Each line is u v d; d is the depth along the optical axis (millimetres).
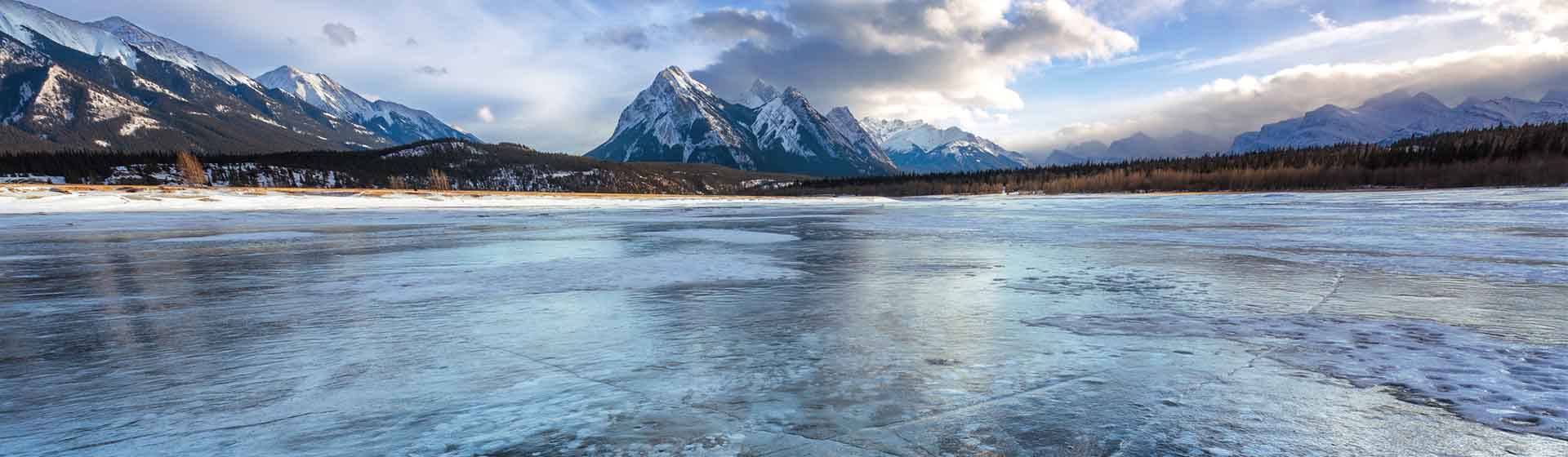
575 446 2951
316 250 14000
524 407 3510
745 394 3723
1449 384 3799
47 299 7598
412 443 3004
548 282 8828
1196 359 4457
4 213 34031
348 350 4883
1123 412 3369
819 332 5488
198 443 3035
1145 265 10695
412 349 4902
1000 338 5207
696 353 4754
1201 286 8305
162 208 39344
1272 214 29750
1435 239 14984
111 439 3100
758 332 5500
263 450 2934
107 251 13992
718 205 57188
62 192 42688
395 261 11672
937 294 7723
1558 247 12875
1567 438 2934
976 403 3533
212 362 4531
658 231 20391
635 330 5621
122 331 5691
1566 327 5496
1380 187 93000
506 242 15938
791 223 25562
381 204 48531
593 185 159875
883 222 26078
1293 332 5359
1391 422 3176
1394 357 4453
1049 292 7801
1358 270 9773
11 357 4727
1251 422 3201
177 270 10438
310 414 3436
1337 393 3656
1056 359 4484
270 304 7117
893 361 4477
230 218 29859
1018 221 25953
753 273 9930
